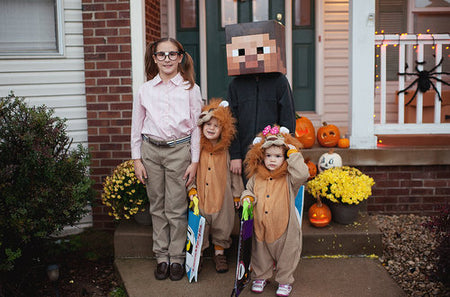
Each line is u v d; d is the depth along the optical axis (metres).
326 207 3.55
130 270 3.23
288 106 2.94
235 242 3.38
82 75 4.05
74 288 3.25
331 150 4.05
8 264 2.89
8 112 3.08
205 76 5.77
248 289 2.88
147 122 3.03
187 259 3.04
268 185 2.78
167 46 2.88
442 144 4.50
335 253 3.40
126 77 3.96
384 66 4.35
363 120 4.28
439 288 3.01
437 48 4.36
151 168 3.03
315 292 2.83
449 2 5.76
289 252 2.72
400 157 4.20
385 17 5.79
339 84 5.84
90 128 4.03
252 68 2.92
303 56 5.85
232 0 5.71
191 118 3.03
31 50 4.07
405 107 5.75
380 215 4.32
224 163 3.05
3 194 2.87
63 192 3.05
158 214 3.12
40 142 3.04
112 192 3.58
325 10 5.71
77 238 3.95
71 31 4.00
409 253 3.54
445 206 2.88
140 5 3.89
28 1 4.02
